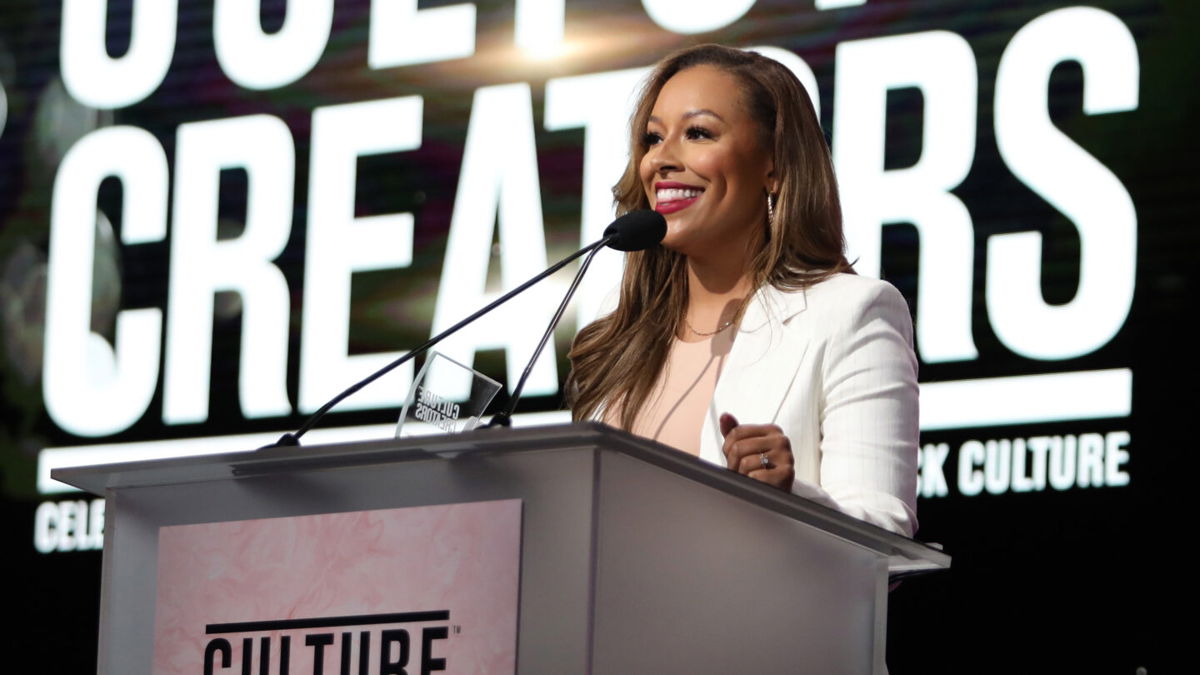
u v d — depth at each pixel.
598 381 3.61
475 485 2.34
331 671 2.38
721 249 3.54
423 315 6.79
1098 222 5.84
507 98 6.87
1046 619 5.64
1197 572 5.52
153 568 2.58
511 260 6.71
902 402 3.19
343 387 6.84
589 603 2.22
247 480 2.53
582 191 6.67
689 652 2.33
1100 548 5.63
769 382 3.24
